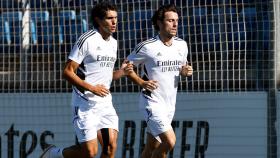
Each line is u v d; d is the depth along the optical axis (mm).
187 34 29953
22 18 31531
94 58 24156
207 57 29812
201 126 29922
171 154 30234
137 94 30625
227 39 29547
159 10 25734
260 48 29203
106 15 24031
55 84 31453
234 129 29656
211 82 29828
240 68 29500
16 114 31734
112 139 24828
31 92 31594
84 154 24734
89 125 24438
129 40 30547
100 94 23875
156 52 25828
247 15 29266
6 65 31766
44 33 31391
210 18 29641
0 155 31812
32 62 31531
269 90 29266
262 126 29438
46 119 31484
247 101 29500
